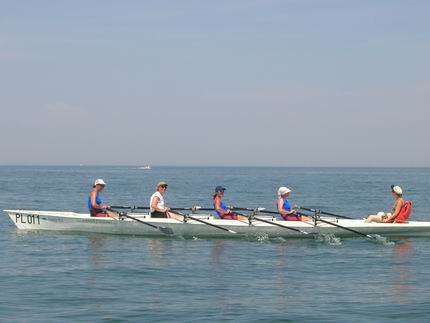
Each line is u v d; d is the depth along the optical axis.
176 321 11.07
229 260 17.56
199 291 13.47
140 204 43.25
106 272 15.61
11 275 15.19
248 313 11.61
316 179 110.75
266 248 19.95
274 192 60.16
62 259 17.61
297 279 14.90
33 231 23.42
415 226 22.25
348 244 20.95
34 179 95.69
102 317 11.31
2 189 60.81
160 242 21.05
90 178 103.94
